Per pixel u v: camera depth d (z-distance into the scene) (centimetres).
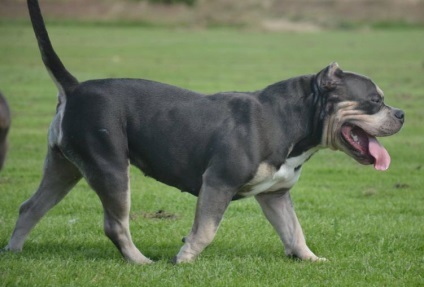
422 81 3825
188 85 3497
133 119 1131
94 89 1137
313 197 1678
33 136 2314
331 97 1129
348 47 6031
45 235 1319
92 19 8381
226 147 1101
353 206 1606
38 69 4150
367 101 1131
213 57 5144
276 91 1141
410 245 1295
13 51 5122
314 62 4819
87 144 1116
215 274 1077
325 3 9131
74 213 1506
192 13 8856
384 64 4703
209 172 1106
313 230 1394
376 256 1217
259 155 1104
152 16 8644
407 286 1066
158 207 1566
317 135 1137
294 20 8688
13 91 3278
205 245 1116
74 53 5238
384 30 8131
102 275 1063
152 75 3962
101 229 1375
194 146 1123
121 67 4378
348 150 1148
